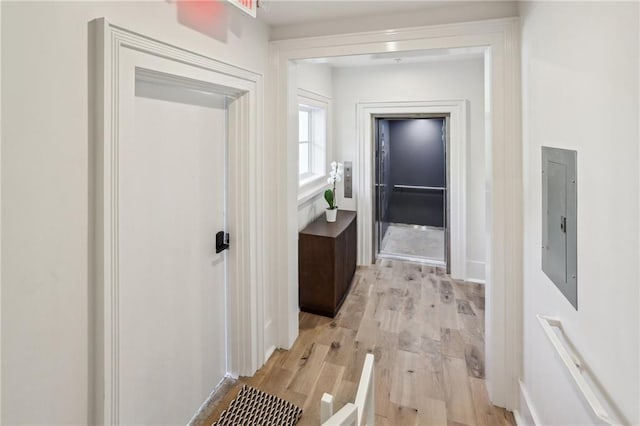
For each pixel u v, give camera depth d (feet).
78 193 3.60
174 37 4.81
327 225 11.98
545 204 4.88
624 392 2.92
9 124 2.99
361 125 14.10
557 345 3.86
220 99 6.73
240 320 7.33
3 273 2.99
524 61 5.84
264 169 7.91
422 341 9.03
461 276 13.23
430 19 6.71
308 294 10.63
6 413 3.05
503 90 6.32
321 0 6.36
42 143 3.25
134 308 4.78
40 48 3.20
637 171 2.68
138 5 4.22
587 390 3.22
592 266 3.48
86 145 3.67
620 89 2.90
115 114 3.89
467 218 12.99
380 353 8.49
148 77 4.78
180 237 5.81
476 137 12.67
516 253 6.39
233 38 6.28
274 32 7.72
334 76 14.17
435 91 13.00
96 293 3.83
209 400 6.77
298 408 6.64
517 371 6.47
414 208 15.31
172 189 5.56
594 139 3.39
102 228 3.80
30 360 3.23
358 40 7.18
